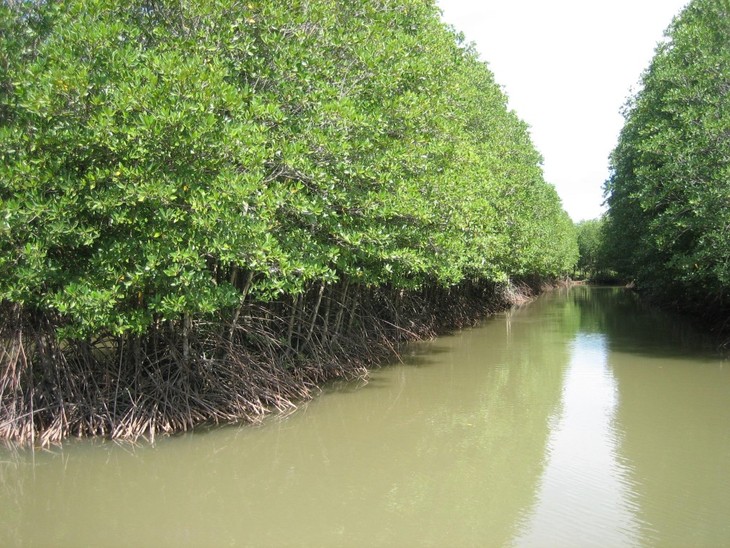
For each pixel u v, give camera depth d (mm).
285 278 8922
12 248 7629
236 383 9797
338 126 9680
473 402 11000
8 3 8641
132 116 7559
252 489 6957
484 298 28828
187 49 8680
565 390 11766
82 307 7566
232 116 8469
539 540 5594
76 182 7648
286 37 9883
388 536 5730
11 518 6195
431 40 12609
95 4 8258
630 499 6492
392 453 8203
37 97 7129
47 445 8375
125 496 6781
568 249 52469
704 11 17344
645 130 18172
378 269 12180
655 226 16594
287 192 8719
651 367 13719
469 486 6965
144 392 9023
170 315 8172
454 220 12242
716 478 7055
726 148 14461
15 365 8609
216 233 7891
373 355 14586
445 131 12367
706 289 17797
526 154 25188
